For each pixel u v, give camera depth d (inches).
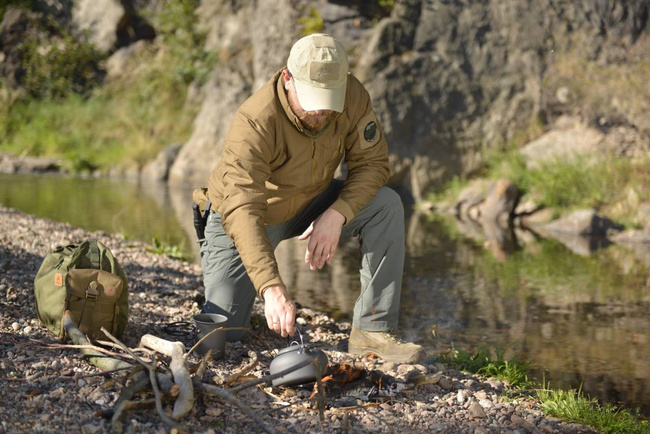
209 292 145.6
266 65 617.9
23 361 122.9
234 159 123.0
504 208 474.9
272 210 134.6
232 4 786.8
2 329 140.3
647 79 518.9
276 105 124.6
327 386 123.1
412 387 129.7
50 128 751.1
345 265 293.1
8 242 243.3
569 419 124.4
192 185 618.5
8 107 783.1
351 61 573.3
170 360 126.2
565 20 546.6
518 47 550.0
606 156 484.1
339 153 135.4
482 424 117.4
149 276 210.8
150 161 689.0
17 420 101.7
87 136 734.5
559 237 401.7
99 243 139.1
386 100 546.9
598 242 386.6
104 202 465.1
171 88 773.3
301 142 128.0
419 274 282.7
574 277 282.4
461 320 209.9
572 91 527.2
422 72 552.7
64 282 132.3
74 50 829.8
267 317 114.0
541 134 535.2
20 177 606.9
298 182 132.0
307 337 164.9
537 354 176.2
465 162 543.8
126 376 109.9
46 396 109.5
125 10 843.4
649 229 414.9
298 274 272.2
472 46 554.6
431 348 175.5
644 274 291.0
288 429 108.3
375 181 137.5
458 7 557.6
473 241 374.9
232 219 119.8
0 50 850.1
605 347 183.3
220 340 135.3
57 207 429.7
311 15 592.7
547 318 214.8
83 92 824.3
